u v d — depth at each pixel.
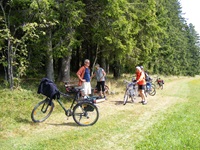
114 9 11.39
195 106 11.28
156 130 6.83
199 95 15.91
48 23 10.26
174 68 44.09
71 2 10.83
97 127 6.99
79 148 5.43
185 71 55.62
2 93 9.14
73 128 6.85
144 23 15.38
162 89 19.30
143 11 14.98
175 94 15.75
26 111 8.02
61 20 11.09
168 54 34.38
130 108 9.92
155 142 5.85
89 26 13.53
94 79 16.61
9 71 9.91
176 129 7.00
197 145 5.77
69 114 7.21
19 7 10.72
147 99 12.78
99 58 21.12
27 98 9.28
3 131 6.26
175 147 5.58
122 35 12.61
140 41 16.28
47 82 7.14
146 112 9.22
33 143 5.61
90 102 7.21
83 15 11.28
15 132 6.29
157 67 33.88
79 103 7.14
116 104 10.69
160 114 8.95
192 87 23.33
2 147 5.32
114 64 21.14
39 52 11.39
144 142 5.84
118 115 8.55
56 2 10.60
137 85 11.61
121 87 15.83
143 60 17.38
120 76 22.28
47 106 7.36
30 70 11.80
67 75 13.73
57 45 10.98
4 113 7.43
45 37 10.81
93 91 11.48
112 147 5.53
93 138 6.07
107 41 12.87
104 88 11.88
